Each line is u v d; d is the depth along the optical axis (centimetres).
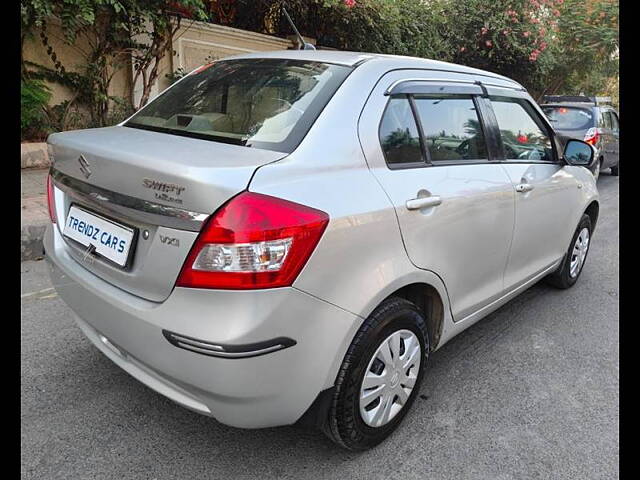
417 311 246
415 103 264
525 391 302
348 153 222
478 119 309
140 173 194
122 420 256
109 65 809
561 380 316
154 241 194
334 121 224
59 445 237
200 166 185
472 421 272
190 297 186
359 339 218
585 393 303
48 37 733
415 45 1143
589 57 1722
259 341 182
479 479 232
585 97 1138
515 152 341
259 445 244
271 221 182
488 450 251
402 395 250
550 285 459
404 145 252
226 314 181
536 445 256
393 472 232
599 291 464
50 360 304
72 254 243
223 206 180
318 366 202
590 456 251
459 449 250
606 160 1108
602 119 1061
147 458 232
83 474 221
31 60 725
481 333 375
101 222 221
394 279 224
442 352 344
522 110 361
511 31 1367
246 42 971
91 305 221
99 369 297
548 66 1512
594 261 553
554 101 1188
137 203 198
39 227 479
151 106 287
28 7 634
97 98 777
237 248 179
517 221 326
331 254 198
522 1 1380
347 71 247
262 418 199
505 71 1507
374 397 233
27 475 219
